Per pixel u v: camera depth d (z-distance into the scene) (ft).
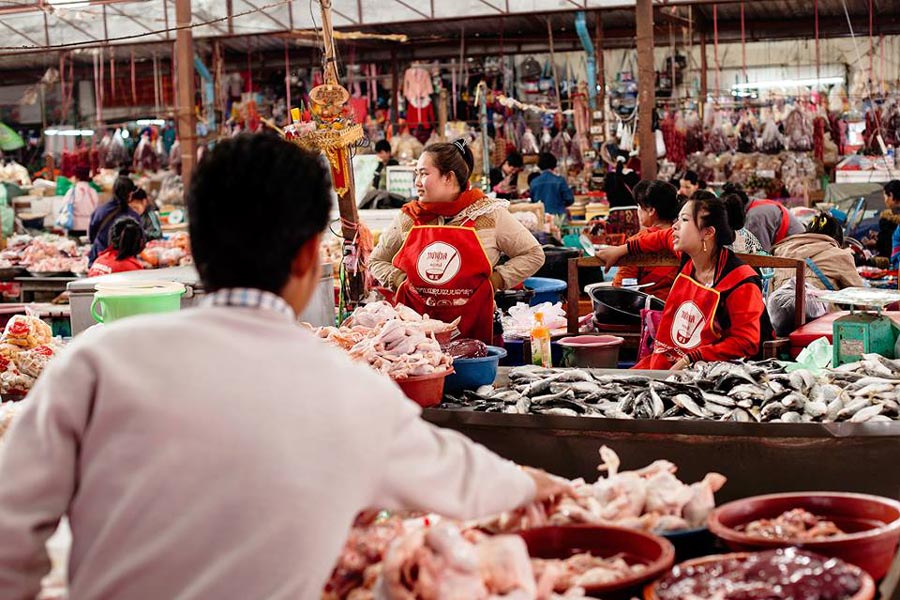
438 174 13.93
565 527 6.40
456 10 40.83
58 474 4.86
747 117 46.62
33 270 28.32
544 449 9.81
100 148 48.16
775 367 11.81
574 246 30.35
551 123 51.13
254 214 5.03
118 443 4.80
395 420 5.19
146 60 54.70
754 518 6.66
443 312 13.66
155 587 4.72
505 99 43.57
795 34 49.29
